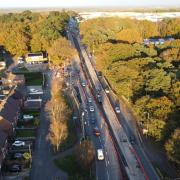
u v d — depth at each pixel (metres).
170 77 192.50
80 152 140.75
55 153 146.75
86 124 173.38
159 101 159.12
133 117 181.00
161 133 144.62
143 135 161.62
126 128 169.75
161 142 148.75
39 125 170.62
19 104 183.12
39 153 147.00
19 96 189.62
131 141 157.00
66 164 138.75
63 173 133.50
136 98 184.00
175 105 160.50
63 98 195.50
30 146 151.25
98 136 161.25
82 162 136.12
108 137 160.88
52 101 193.62
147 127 154.88
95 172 134.12
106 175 132.38
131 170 136.00
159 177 131.25
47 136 160.00
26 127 168.12
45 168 136.62
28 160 140.25
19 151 147.88
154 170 135.88
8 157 142.88
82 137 159.00
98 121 176.75
